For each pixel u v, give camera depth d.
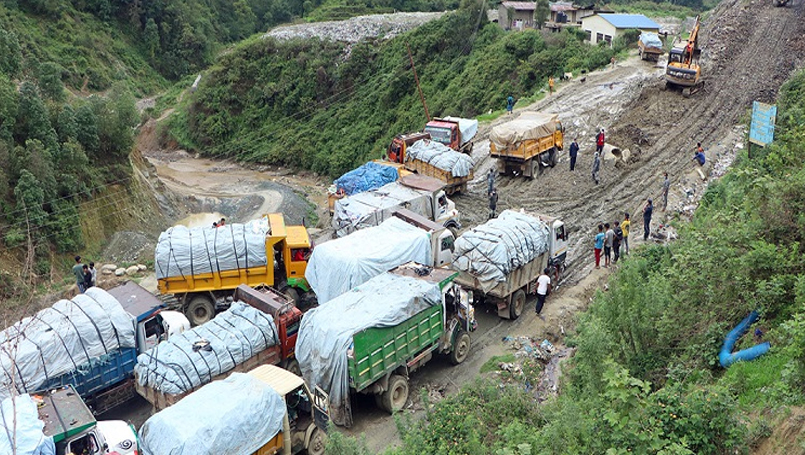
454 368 16.39
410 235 18.17
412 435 11.78
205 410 11.48
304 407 13.00
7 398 12.23
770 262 11.70
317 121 60.09
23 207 25.17
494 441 11.73
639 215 24.62
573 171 29.30
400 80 59.16
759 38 46.22
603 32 54.53
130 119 32.25
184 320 16.16
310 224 35.75
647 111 35.50
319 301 17.72
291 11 88.56
